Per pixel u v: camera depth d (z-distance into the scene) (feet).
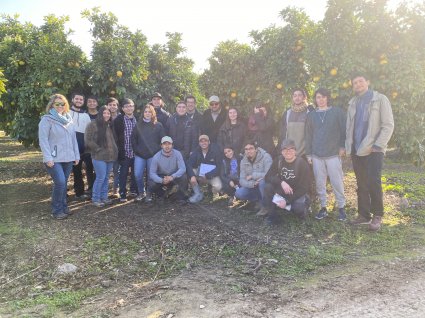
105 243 15.52
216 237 16.07
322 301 10.93
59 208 18.70
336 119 17.12
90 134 19.99
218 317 10.16
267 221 17.66
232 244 15.35
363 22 19.06
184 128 22.00
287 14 22.06
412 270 12.91
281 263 13.61
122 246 15.24
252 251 14.66
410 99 19.06
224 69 24.22
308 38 20.12
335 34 19.19
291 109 18.62
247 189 19.38
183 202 20.77
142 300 11.23
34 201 21.85
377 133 16.29
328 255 14.12
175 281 12.39
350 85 18.84
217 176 21.31
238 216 18.92
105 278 12.78
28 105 25.13
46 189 24.70
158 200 21.47
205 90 25.57
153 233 16.56
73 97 21.50
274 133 23.16
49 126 17.90
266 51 22.57
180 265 13.55
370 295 11.24
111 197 22.43
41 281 12.67
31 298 11.60
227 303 10.89
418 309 10.42
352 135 16.92
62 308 11.00
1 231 16.65
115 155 20.51
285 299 11.08
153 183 20.59
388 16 18.89
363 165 17.06
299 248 14.98
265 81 23.02
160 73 28.66
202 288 11.84
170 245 15.29
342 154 17.58
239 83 24.16
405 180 27.94
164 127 22.65
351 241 15.62
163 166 20.63
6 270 13.38
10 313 10.73
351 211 19.44
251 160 19.33
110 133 20.27
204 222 17.99
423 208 20.43
